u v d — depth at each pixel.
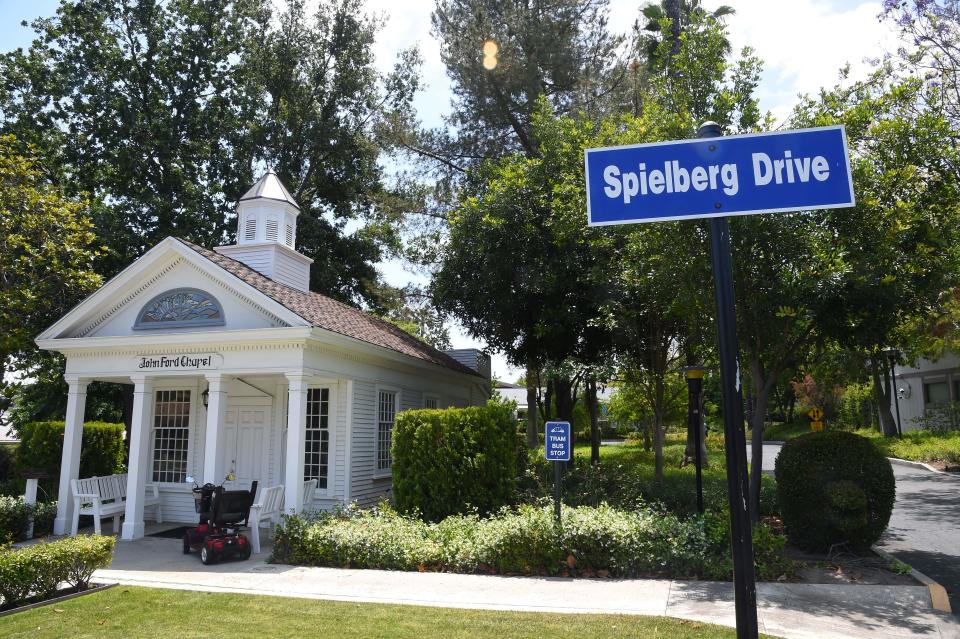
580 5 21.55
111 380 14.55
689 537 8.86
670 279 9.77
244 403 14.45
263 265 15.21
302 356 11.84
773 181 3.04
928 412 30.23
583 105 20.86
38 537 12.54
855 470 9.19
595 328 15.89
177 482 14.50
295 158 27.50
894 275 8.84
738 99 10.28
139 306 13.23
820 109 9.97
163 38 25.48
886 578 8.01
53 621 6.70
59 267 13.79
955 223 9.43
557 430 9.05
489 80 21.03
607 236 12.63
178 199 23.78
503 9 21.09
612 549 8.58
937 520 12.34
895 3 14.02
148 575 9.19
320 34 28.41
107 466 16.98
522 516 9.66
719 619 6.44
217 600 7.54
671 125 9.99
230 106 26.91
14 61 23.56
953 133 10.01
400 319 29.66
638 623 6.30
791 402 50.41
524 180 15.84
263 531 12.74
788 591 7.46
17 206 13.84
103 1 24.52
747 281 9.29
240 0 27.02
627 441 38.12
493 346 18.77
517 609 6.98
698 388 11.01
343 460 13.43
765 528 8.57
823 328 9.71
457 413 11.66
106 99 23.61
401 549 9.39
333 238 28.00
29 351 19.30
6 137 14.58
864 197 8.80
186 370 12.46
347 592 7.93
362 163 28.38
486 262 16.23
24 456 16.28
